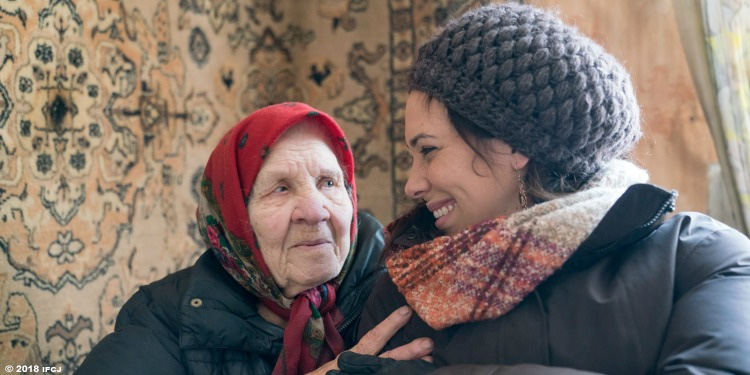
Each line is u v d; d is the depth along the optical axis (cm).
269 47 320
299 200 157
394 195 314
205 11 287
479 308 121
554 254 119
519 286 119
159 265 262
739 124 212
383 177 316
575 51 122
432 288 129
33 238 215
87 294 233
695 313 107
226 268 166
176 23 273
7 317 206
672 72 246
